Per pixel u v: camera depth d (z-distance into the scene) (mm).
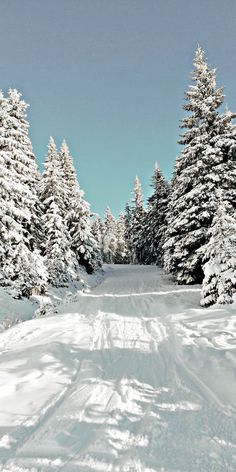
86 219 36938
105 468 3482
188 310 12258
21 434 4227
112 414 4695
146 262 55125
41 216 25766
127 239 74125
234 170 18250
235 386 5340
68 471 3451
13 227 18734
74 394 5449
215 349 7309
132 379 6039
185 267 20609
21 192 19547
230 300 12297
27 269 19219
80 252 34531
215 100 19453
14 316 14594
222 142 18344
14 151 21562
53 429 4328
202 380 5773
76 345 8594
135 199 63750
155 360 7094
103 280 35906
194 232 18875
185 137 20312
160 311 13055
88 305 16391
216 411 4637
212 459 3568
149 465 3506
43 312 15047
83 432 4234
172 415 4602
